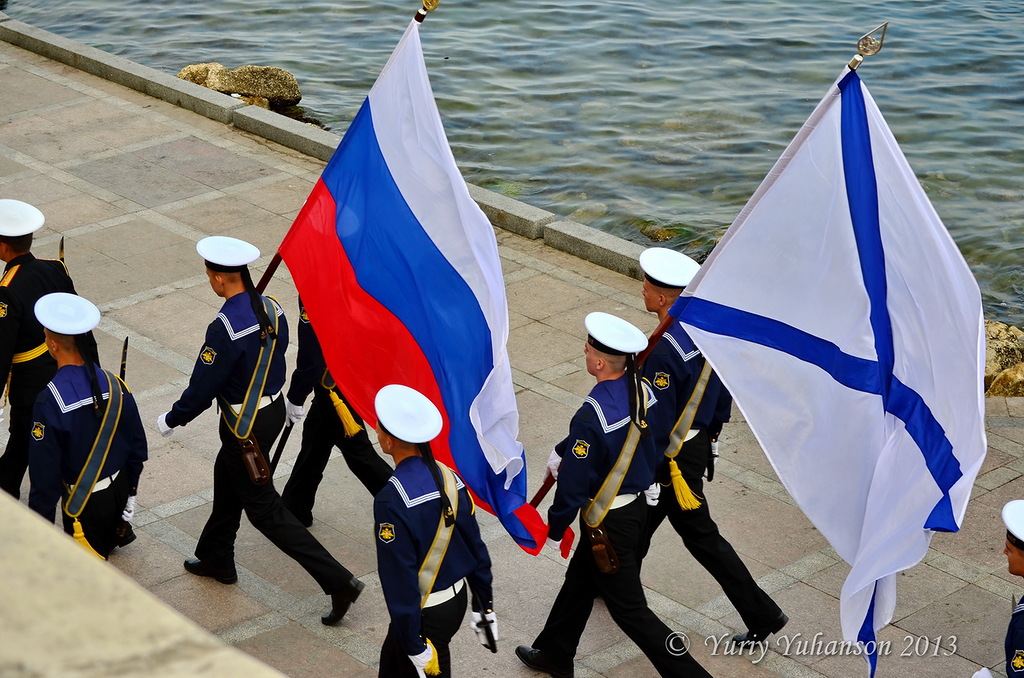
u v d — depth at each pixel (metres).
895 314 5.02
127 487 5.96
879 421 5.13
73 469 5.64
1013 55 18.44
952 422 4.84
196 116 14.05
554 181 14.88
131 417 5.82
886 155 4.93
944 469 4.84
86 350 5.62
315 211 6.46
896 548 4.92
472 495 5.78
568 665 5.86
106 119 13.88
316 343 6.55
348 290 6.31
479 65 18.27
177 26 20.11
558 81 17.77
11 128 13.50
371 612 6.39
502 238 11.39
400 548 4.68
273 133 13.35
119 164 12.62
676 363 5.86
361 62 18.61
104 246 10.80
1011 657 4.86
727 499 7.49
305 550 6.10
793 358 5.26
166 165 12.66
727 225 13.73
